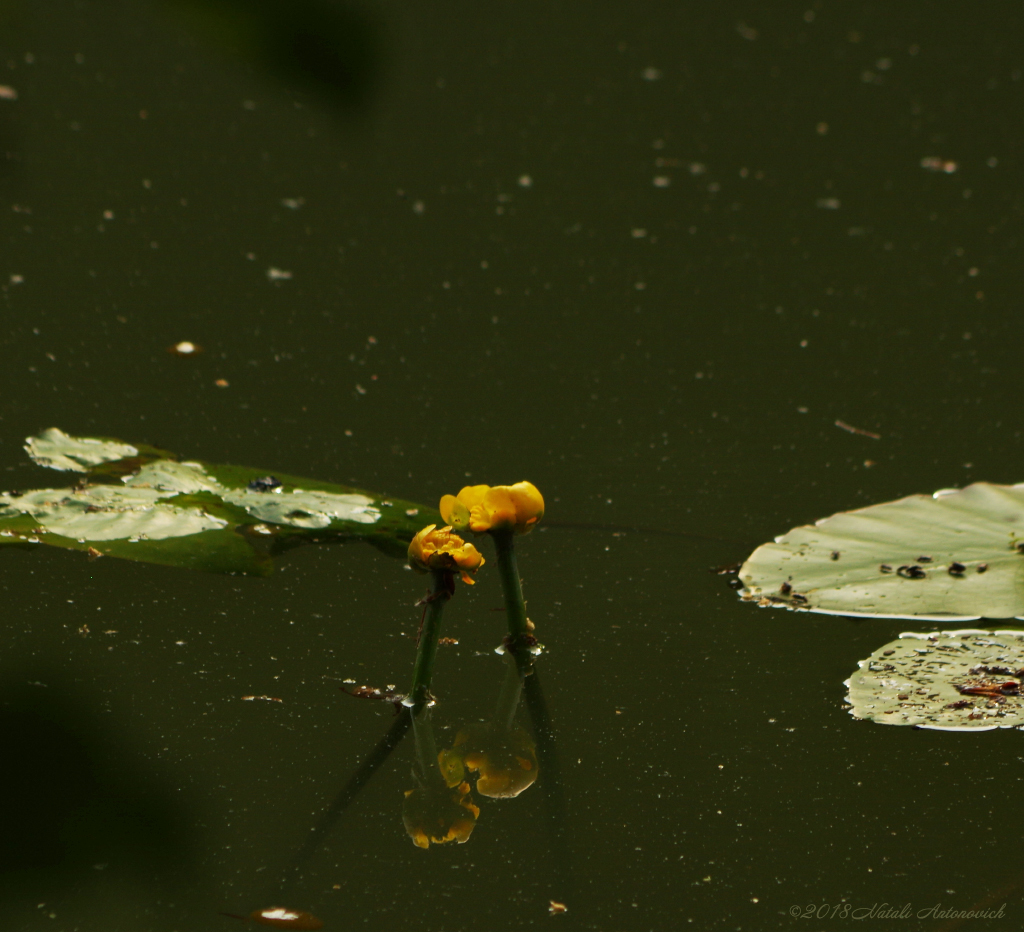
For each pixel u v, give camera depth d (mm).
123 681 7613
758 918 7492
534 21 16656
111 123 11281
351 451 7848
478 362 8000
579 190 10508
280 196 9867
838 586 7688
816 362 8023
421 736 7590
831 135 12406
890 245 9375
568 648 7656
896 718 7590
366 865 7516
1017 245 9383
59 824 7520
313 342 8023
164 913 7488
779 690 7625
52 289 8086
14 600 7672
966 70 14938
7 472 7781
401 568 7715
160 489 7754
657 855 7523
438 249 8930
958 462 7855
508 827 7539
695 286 8422
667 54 15414
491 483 7809
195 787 7547
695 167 11281
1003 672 7621
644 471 7840
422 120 12336
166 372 7949
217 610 7676
